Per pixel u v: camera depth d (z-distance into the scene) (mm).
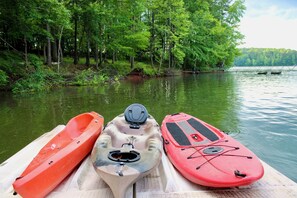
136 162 3244
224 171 3510
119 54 31500
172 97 13312
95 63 27281
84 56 32250
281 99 12016
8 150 5727
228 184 3305
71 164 3932
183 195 3387
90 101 12109
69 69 21828
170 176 3693
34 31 18266
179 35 32125
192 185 3684
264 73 35156
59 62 21484
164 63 36656
